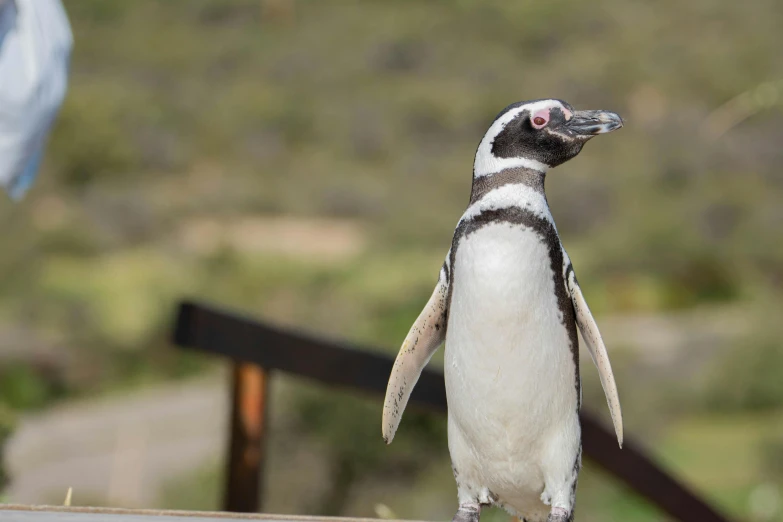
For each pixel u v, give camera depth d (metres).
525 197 3.19
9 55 5.41
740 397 19.12
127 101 58.94
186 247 37.25
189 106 62.59
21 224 33.44
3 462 6.16
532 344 3.12
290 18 82.12
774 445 15.68
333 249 39.28
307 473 11.38
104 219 39.81
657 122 47.06
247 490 5.74
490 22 76.19
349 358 5.91
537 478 3.28
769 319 21.38
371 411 11.54
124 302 27.22
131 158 52.34
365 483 11.45
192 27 81.94
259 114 63.09
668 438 17.36
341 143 61.31
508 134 3.24
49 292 27.50
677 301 28.14
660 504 6.25
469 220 3.22
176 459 16.25
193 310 5.39
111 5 82.38
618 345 21.81
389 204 47.88
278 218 46.03
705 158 40.03
